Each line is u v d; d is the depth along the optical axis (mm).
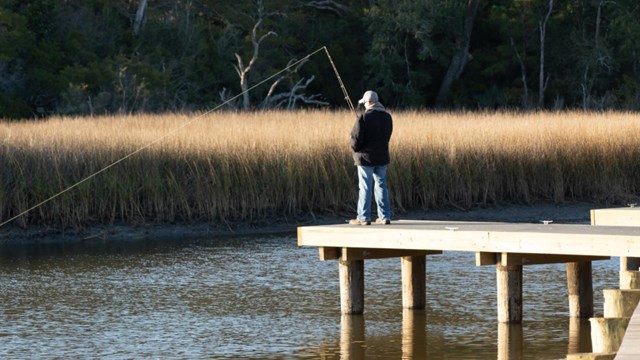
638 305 16328
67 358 20188
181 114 52719
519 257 21312
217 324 23031
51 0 75812
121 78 71812
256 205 39188
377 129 23172
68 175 37531
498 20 92562
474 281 27547
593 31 94625
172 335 22047
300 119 47688
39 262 32188
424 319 23031
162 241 36406
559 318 22812
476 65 93625
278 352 20406
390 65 88375
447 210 41531
